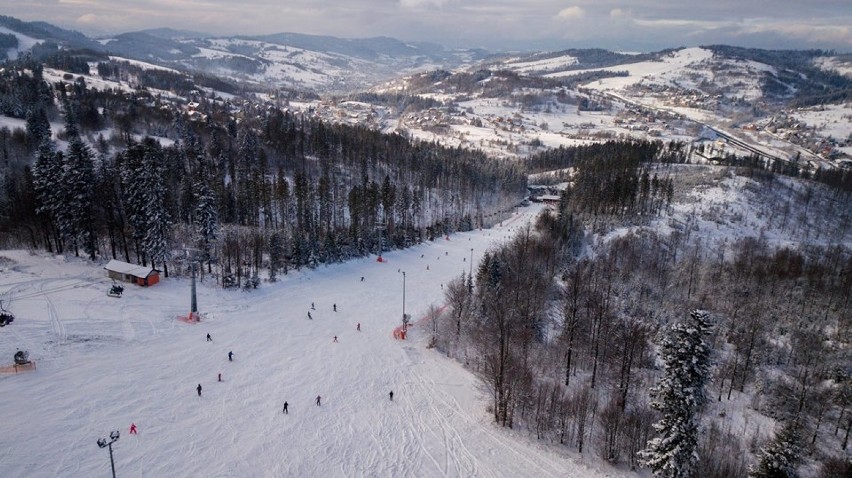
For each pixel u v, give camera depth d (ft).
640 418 196.34
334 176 542.57
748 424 226.58
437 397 231.09
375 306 333.42
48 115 637.71
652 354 270.26
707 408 231.09
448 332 297.94
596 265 375.25
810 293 355.36
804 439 209.56
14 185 379.76
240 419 197.06
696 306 339.98
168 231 345.51
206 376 223.71
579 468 186.60
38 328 237.45
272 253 361.10
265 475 168.86
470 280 334.03
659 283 368.68
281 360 247.91
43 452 162.71
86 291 287.48
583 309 289.53
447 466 184.03
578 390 233.14
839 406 243.60
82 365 215.31
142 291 300.20
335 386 230.68
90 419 182.29
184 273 336.08
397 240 475.72
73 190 315.58
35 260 322.34
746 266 388.57
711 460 179.32
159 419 189.06
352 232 438.81
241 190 461.37
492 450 194.59
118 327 253.24
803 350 290.76
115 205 338.95
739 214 510.58
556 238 419.95
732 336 303.68
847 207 573.74
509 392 211.20
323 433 195.93
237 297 315.37
